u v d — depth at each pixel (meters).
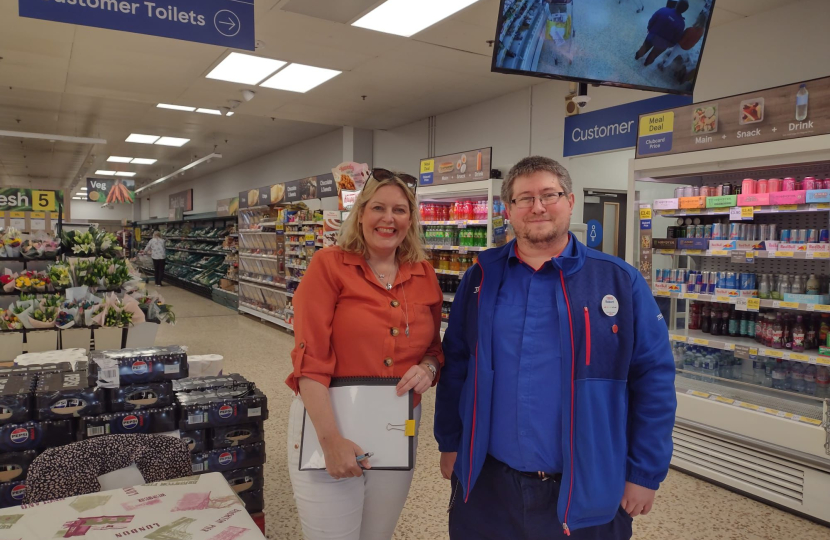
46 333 4.46
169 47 6.07
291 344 7.90
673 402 1.61
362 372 1.68
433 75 6.93
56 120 10.65
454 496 1.84
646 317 1.61
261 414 2.72
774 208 3.26
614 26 3.30
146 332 4.94
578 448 1.51
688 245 3.73
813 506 2.98
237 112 9.32
